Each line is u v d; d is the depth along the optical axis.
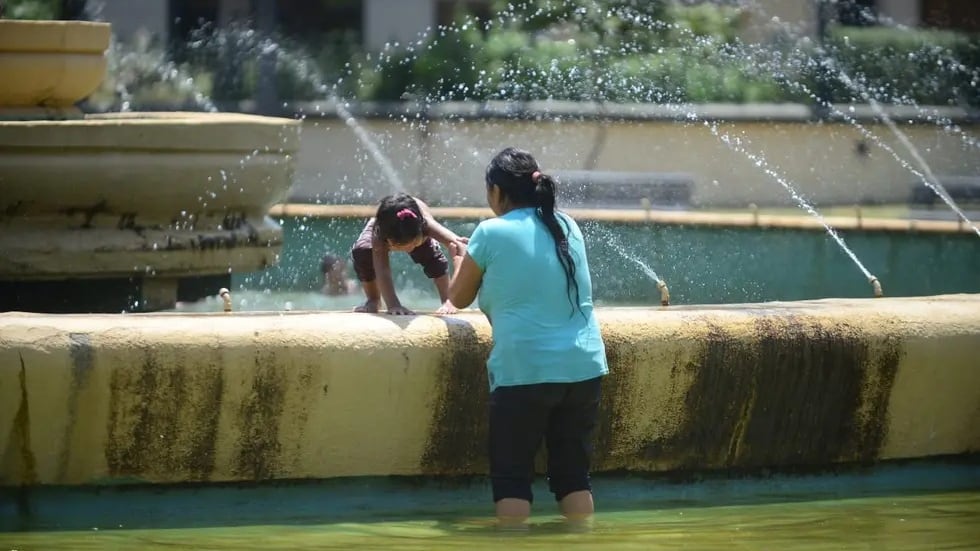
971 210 42.88
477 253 13.55
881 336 14.64
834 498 14.71
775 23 54.97
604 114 51.72
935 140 51.59
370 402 13.53
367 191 51.50
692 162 51.66
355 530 13.11
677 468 14.51
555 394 13.37
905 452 15.10
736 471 14.75
